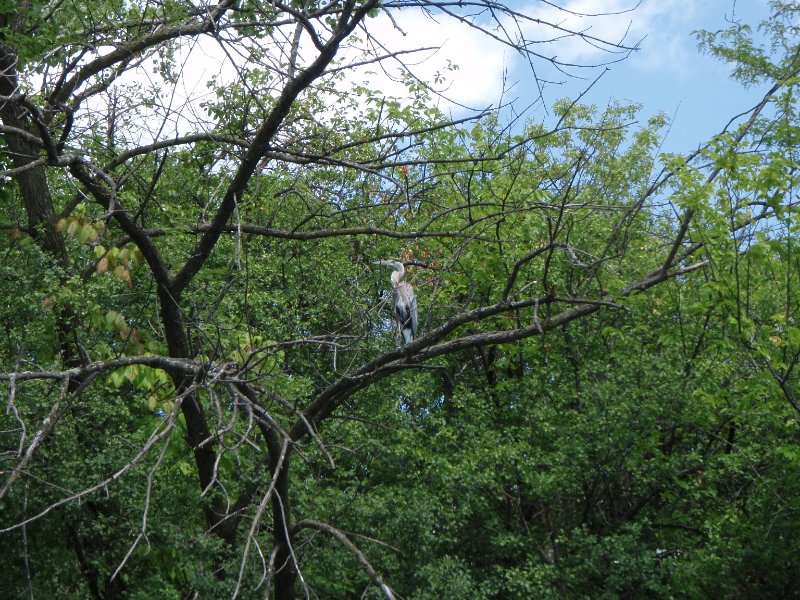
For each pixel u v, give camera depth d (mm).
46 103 10562
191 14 9211
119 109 9711
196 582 8953
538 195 13922
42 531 9273
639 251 15953
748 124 13172
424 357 10492
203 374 7773
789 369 12383
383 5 7730
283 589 9508
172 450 10438
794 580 13539
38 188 11117
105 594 9977
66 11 10617
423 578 12297
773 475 13867
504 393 16062
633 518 14906
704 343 14867
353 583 12578
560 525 14891
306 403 12898
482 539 15047
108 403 10023
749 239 13672
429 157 13531
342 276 15805
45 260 9938
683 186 12188
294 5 9914
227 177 11953
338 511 11484
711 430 15594
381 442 14008
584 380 14992
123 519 9664
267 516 10797
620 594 14094
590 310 10852
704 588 13461
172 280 9445
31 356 10469
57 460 9430
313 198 12797
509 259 14492
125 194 11320
